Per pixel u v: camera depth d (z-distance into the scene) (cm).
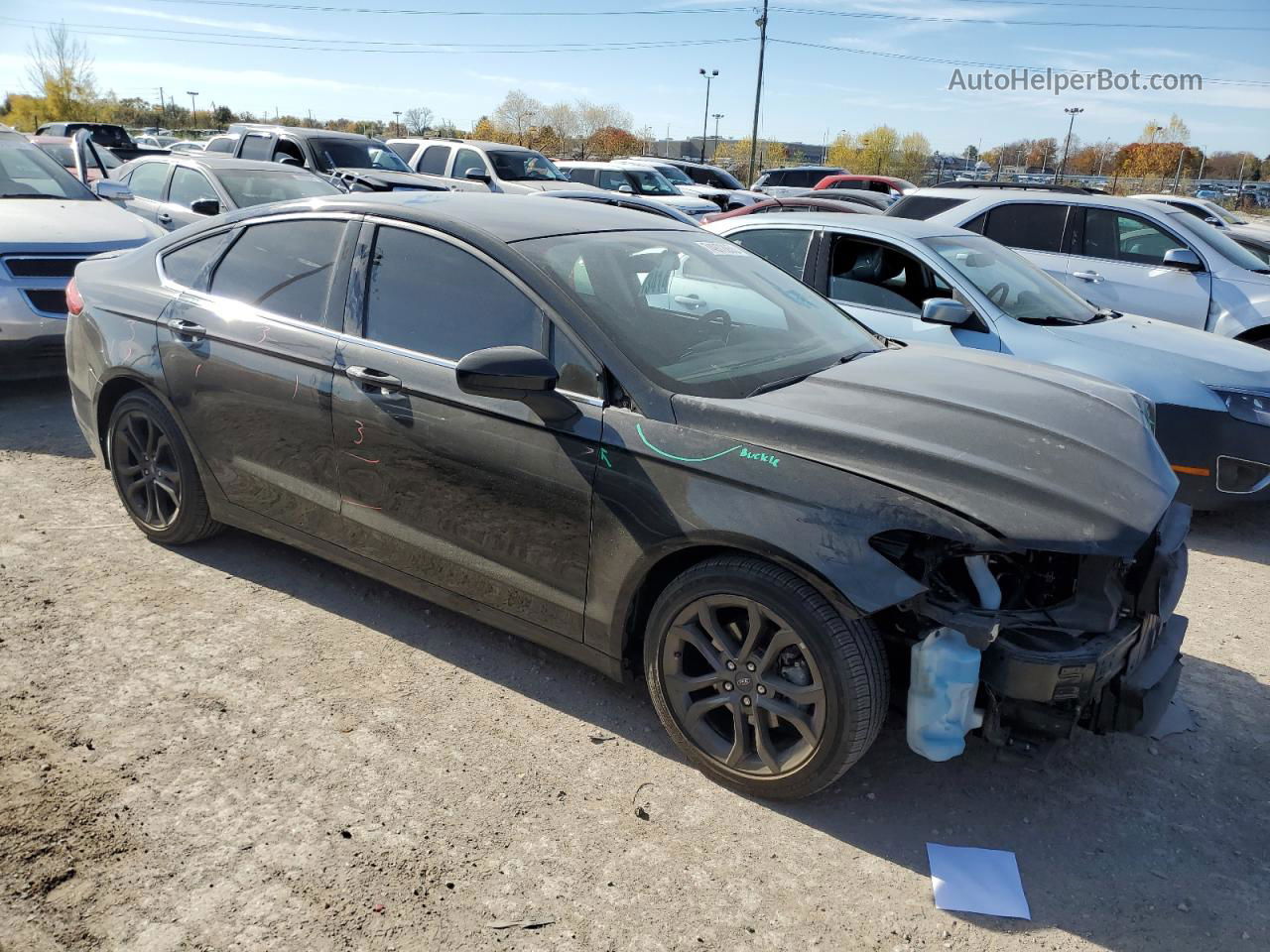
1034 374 351
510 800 285
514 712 330
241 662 352
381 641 373
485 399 319
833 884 259
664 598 295
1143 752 324
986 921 248
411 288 348
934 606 260
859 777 304
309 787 285
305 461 372
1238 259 773
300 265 380
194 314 400
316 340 363
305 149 1488
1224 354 538
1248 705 357
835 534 260
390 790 286
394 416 339
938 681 259
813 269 620
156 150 2456
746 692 284
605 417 299
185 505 422
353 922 236
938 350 386
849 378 327
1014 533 251
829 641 262
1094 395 332
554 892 250
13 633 363
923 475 265
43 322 659
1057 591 284
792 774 279
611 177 1919
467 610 346
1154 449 301
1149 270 787
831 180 2378
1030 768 312
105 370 430
